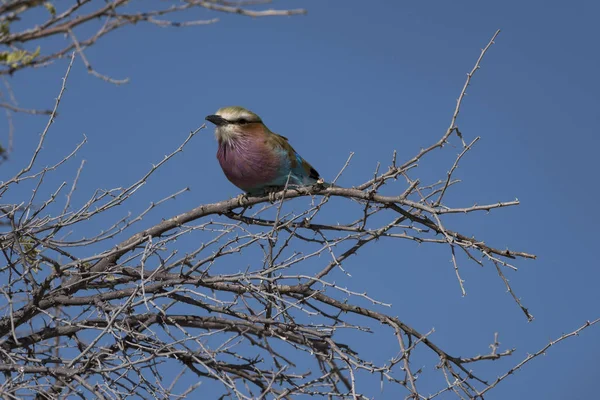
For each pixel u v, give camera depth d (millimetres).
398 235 12023
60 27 8070
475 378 12164
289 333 12375
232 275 11555
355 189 11820
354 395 10320
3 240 11219
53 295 12133
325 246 10852
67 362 11242
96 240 11352
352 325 11734
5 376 10672
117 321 11930
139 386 10773
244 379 11328
